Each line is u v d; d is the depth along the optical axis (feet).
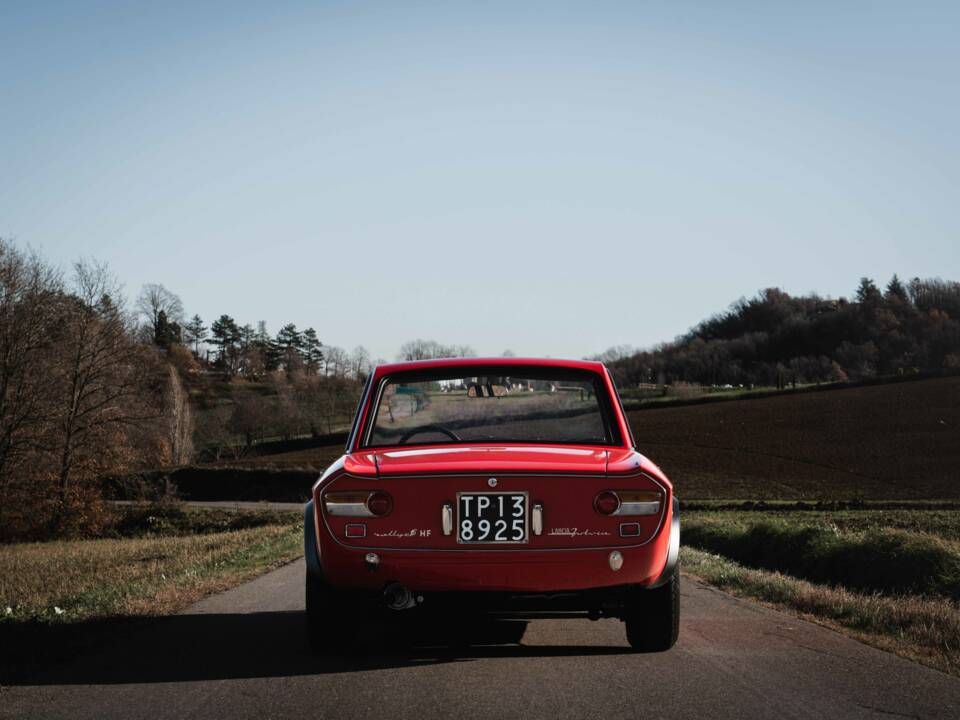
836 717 13.83
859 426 225.97
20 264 122.21
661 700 14.79
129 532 156.35
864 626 23.07
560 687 15.67
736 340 627.87
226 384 547.08
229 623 23.48
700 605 27.86
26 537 126.11
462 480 16.69
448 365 20.12
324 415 383.65
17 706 14.66
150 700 15.01
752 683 16.06
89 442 130.21
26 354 122.31
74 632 21.95
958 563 35.09
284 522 153.07
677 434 236.22
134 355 136.98
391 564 16.58
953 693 15.47
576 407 19.88
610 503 16.79
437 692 15.35
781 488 161.79
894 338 558.97
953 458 183.52
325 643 18.52
